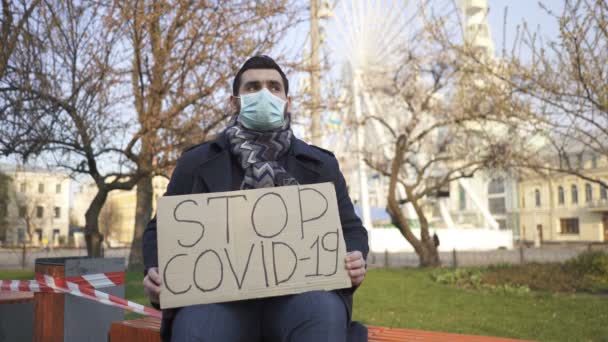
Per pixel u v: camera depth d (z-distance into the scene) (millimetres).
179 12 9867
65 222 60062
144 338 2418
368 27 18047
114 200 81500
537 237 46094
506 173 16734
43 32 8359
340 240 1886
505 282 10484
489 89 9922
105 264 3176
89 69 9391
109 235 64438
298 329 1688
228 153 2094
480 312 7000
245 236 1863
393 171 16812
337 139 19547
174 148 10320
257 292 1792
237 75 2291
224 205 1901
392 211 16750
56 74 8922
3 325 3303
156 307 1928
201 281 1794
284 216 1899
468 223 55969
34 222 53781
